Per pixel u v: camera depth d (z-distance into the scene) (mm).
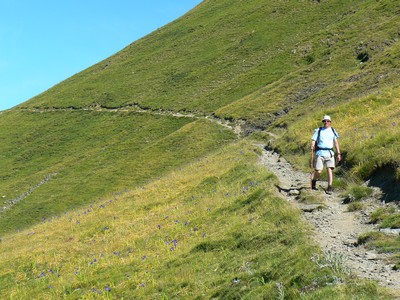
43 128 96000
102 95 102812
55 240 24656
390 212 12953
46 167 77250
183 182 28828
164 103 86688
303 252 10188
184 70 100750
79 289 15336
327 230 12664
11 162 83438
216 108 74750
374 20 77750
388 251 10156
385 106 29125
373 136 20062
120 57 131750
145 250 17812
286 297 8547
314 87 60062
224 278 11336
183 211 21672
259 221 14914
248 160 30344
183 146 61719
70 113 99688
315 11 103438
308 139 28781
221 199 20953
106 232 22875
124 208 26906
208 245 14672
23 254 22984
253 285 9984
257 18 113875
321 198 16156
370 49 63531
